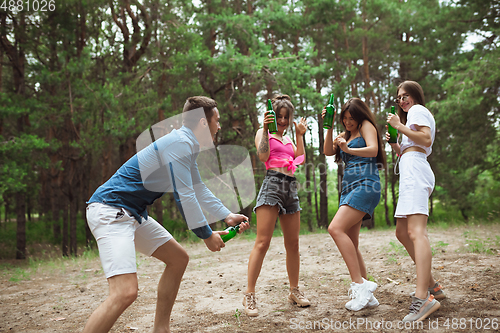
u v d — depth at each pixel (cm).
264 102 1552
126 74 1289
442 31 1692
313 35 1781
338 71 1827
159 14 1344
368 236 834
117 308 209
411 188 286
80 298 425
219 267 562
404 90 320
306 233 1236
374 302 305
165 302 261
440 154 1786
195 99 250
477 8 1602
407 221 301
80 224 2075
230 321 298
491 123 1534
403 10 1733
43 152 1372
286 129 343
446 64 1788
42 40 1220
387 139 338
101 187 235
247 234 1054
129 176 233
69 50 1251
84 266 693
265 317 302
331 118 351
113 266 214
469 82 1329
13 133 1355
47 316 357
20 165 1159
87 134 1180
